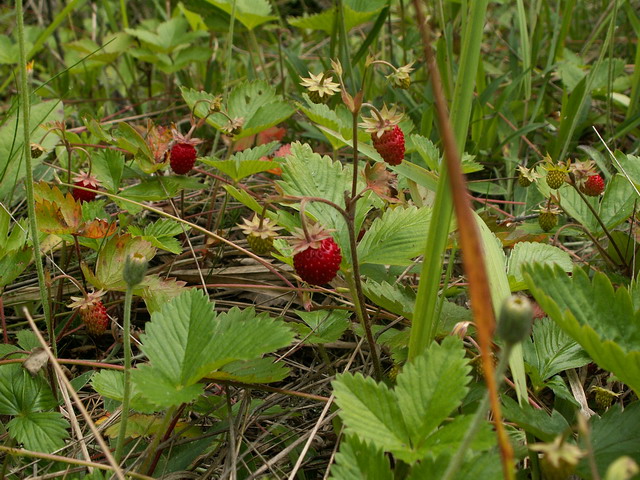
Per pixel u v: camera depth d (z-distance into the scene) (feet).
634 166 1.38
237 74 2.27
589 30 2.39
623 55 2.23
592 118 1.77
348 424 0.89
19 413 1.08
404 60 1.99
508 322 0.75
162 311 1.01
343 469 0.86
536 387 1.09
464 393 0.90
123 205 1.40
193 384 0.96
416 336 0.96
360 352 1.22
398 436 0.90
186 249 1.50
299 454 1.08
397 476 0.94
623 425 0.94
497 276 1.04
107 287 1.19
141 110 2.13
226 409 1.12
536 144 1.83
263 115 1.54
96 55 2.00
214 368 0.96
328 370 1.20
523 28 1.76
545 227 1.34
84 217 1.35
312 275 1.02
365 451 0.87
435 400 0.91
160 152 1.45
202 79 2.22
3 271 1.20
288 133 1.90
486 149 1.79
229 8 1.88
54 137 1.48
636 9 2.22
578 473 0.91
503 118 1.81
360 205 1.18
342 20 1.76
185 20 2.09
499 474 0.85
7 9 2.95
